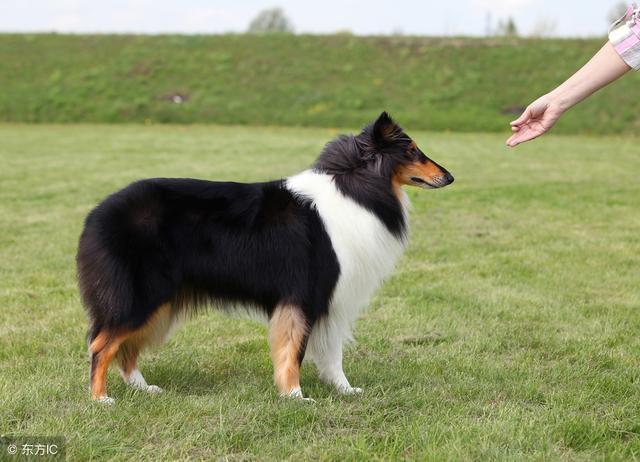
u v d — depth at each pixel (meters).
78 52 30.62
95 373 3.66
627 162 15.67
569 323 5.32
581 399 3.79
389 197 3.89
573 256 7.43
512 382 4.09
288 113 25.75
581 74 3.25
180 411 3.52
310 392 3.93
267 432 3.32
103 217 3.64
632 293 6.15
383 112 3.83
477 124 24.12
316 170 3.91
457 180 12.95
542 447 3.17
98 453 3.06
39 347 4.66
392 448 3.13
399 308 5.68
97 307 3.64
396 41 31.00
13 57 29.84
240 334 5.12
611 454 3.11
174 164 14.55
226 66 29.34
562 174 13.79
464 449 3.12
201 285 3.74
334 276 3.74
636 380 4.14
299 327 3.69
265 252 3.68
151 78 28.44
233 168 13.98
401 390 3.90
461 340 4.95
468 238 8.35
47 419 3.37
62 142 18.83
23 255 7.34
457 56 29.34
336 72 28.73
